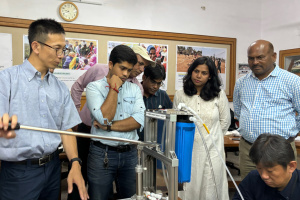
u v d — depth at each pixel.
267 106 1.78
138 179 0.99
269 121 1.76
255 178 1.12
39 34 1.10
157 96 2.09
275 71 1.79
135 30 3.39
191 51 3.75
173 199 0.89
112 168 1.44
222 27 3.91
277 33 3.87
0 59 2.86
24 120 1.12
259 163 0.96
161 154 0.93
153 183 1.05
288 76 1.74
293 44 3.63
